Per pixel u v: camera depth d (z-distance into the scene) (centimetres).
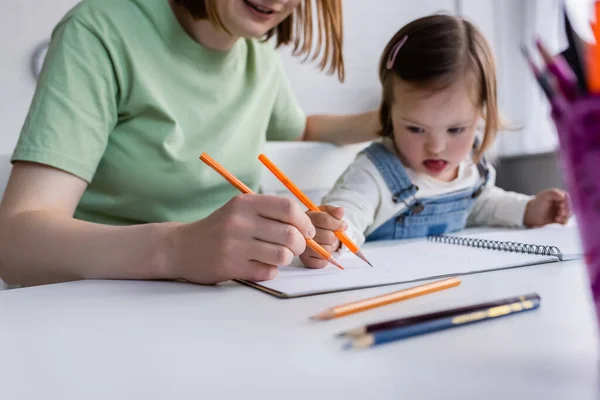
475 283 44
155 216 83
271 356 27
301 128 115
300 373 25
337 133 112
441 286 41
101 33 74
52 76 69
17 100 133
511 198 103
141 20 78
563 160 21
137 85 76
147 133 78
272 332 32
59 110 67
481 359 25
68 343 32
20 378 26
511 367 24
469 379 23
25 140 65
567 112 20
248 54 94
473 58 87
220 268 47
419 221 95
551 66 20
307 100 170
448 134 87
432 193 94
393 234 95
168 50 80
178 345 30
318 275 50
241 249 47
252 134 92
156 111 78
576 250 56
